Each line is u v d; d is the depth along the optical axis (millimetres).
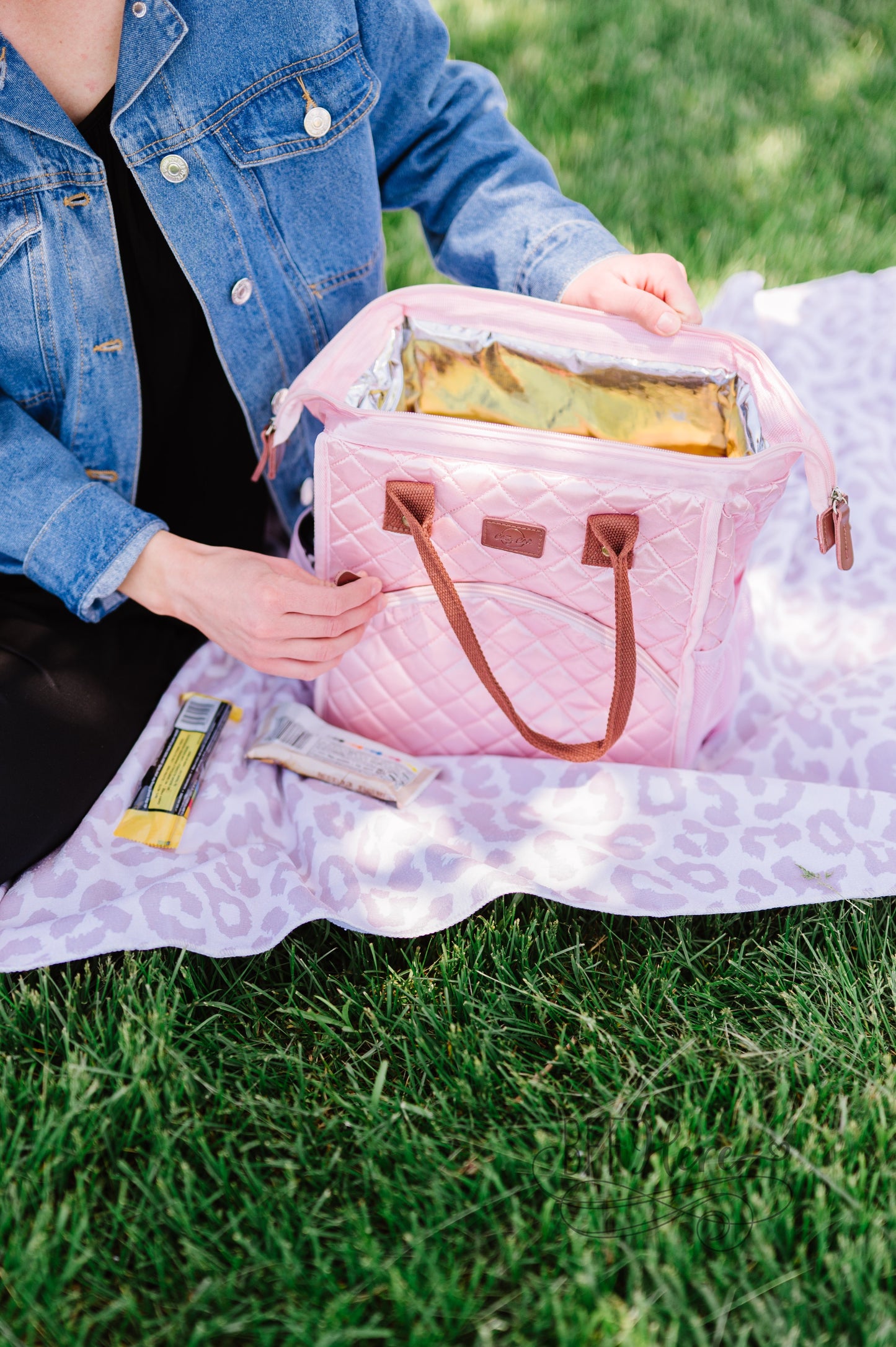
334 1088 997
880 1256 840
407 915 1089
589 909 1091
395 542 1121
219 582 1085
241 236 1152
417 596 1155
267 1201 899
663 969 1062
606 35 2682
